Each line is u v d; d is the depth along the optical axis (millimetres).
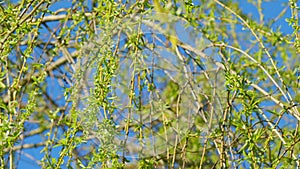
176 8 2613
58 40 2680
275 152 2527
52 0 2568
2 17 2402
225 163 2236
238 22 3014
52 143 2277
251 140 2201
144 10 2412
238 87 2291
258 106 2422
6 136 2188
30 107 2285
